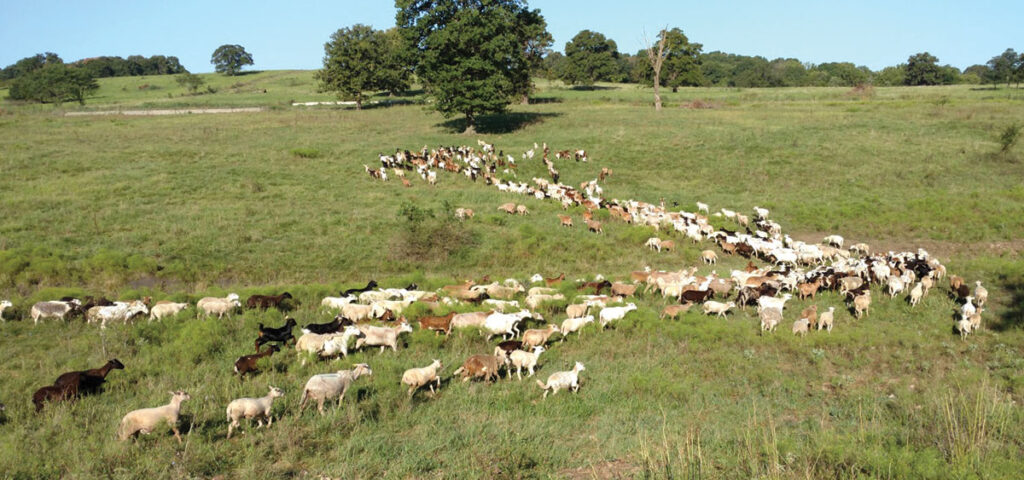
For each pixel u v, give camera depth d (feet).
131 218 95.35
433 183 127.44
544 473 29.99
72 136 163.73
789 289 68.74
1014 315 55.88
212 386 40.14
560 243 90.27
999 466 27.20
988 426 32.81
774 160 138.62
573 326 52.80
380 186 123.03
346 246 87.76
